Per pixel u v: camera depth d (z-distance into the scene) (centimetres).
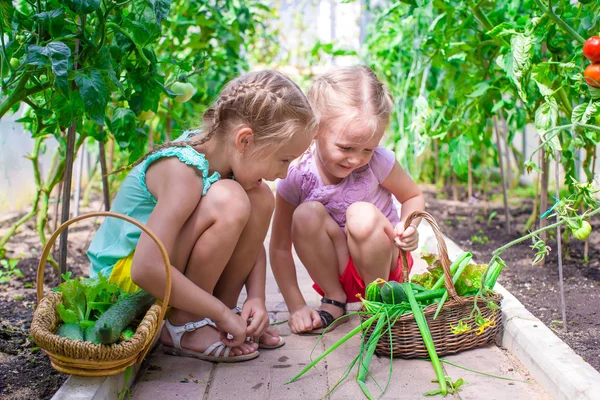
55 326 192
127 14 236
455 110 392
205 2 397
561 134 295
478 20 310
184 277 200
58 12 198
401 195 259
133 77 243
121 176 429
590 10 243
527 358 204
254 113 202
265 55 766
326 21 809
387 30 509
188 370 208
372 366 207
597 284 279
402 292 210
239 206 204
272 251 252
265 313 217
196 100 426
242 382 199
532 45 242
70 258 347
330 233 244
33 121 246
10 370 199
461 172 345
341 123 221
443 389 187
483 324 209
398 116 442
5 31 209
